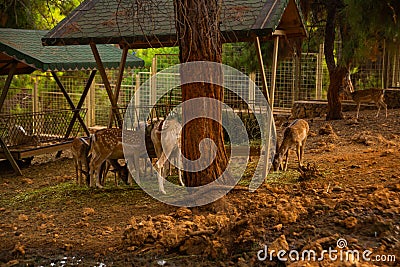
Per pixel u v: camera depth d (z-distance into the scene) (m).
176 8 7.14
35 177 10.85
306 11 15.28
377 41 14.89
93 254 6.00
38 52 11.52
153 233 6.14
